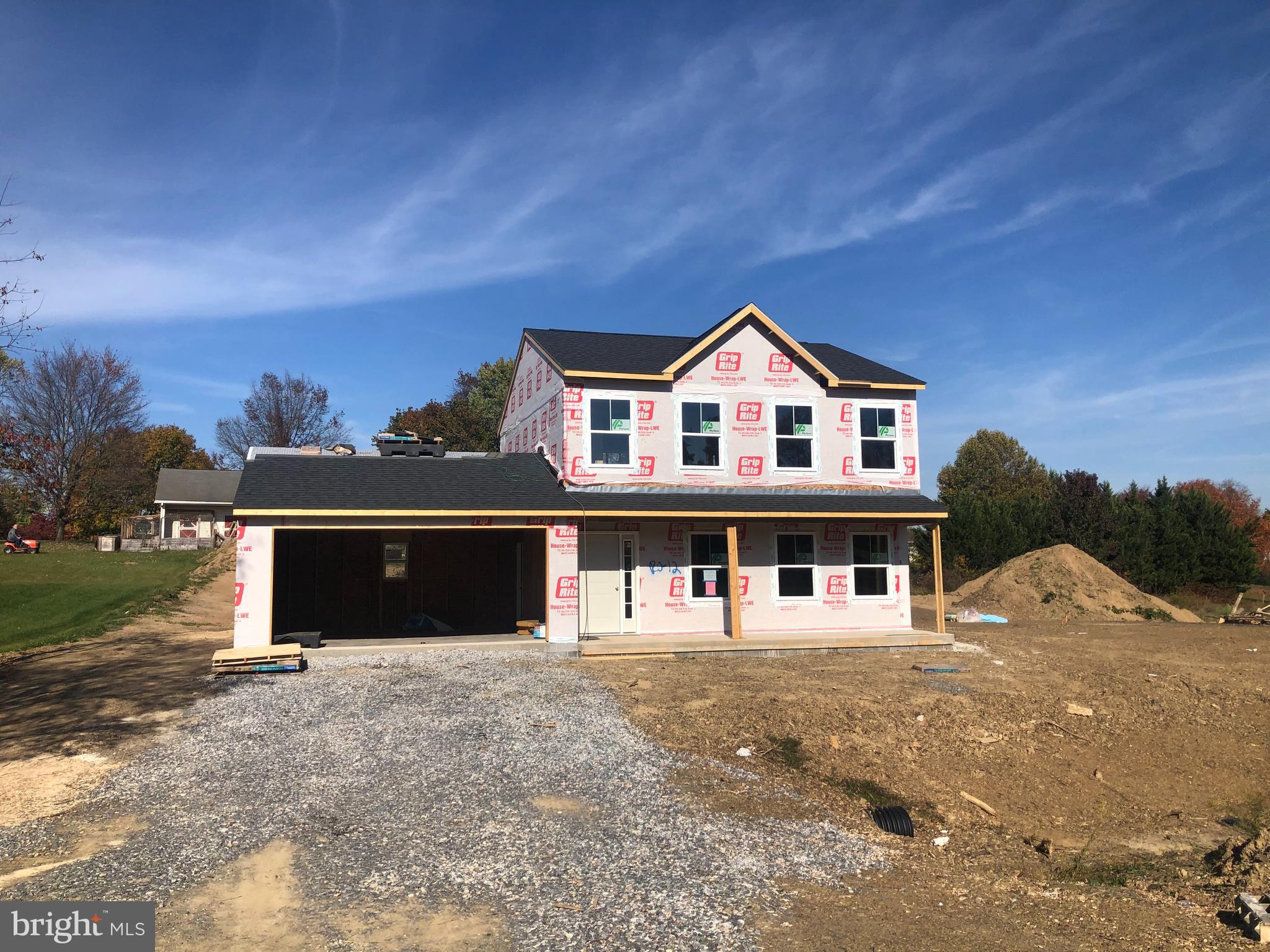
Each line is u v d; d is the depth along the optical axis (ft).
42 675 45.21
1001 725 42.91
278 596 66.28
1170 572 125.18
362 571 69.51
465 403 202.80
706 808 27.81
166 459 220.84
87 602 73.31
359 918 18.84
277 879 20.83
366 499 54.34
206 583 95.91
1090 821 33.71
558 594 56.70
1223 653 65.98
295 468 60.64
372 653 53.93
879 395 69.77
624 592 63.46
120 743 32.45
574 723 37.14
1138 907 22.18
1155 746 43.09
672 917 19.39
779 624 65.72
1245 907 20.92
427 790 27.99
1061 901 22.31
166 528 165.78
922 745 38.81
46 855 22.03
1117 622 91.15
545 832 24.62
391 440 70.18
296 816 25.23
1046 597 97.96
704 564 65.05
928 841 28.81
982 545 127.65
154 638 59.36
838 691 45.60
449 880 21.07
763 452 66.49
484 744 33.40
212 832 23.81
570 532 57.11
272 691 41.78
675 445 64.59
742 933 18.75
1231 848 29.14
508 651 55.93
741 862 23.20
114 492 162.20
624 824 25.66
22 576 89.25
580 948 17.74
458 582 71.20
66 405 152.35
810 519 62.69
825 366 71.20
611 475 63.00
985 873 25.14
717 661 55.42
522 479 63.31
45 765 29.66
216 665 45.39
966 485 195.72
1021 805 34.47
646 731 36.78
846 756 35.86
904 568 69.10
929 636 63.77
